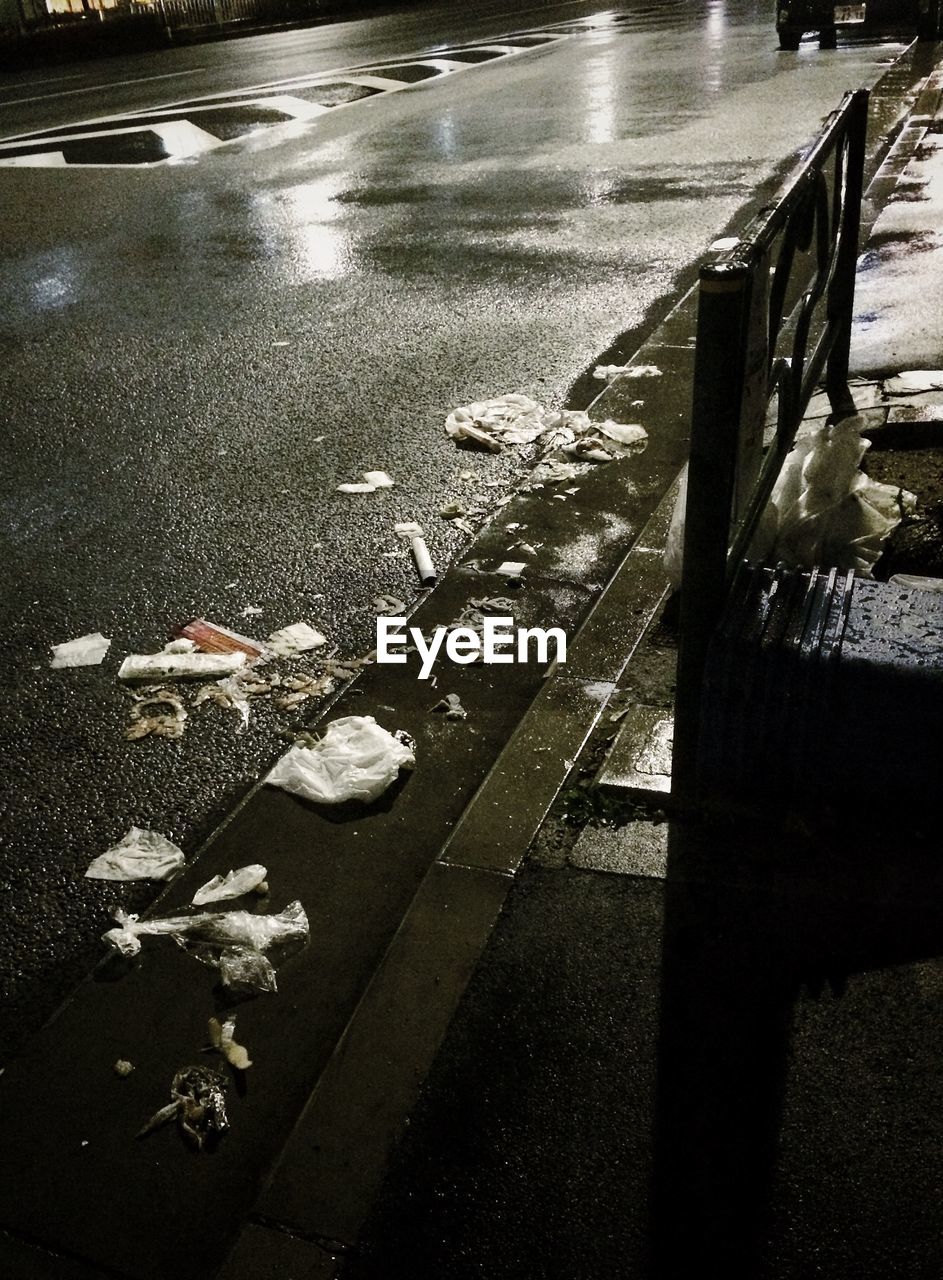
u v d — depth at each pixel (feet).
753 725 8.53
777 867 8.43
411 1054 7.28
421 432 17.21
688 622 8.38
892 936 7.81
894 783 8.55
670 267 24.22
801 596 8.82
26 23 88.69
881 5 55.98
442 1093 7.00
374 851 9.16
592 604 12.32
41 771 10.44
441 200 32.19
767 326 8.39
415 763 10.09
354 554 13.80
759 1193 6.26
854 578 9.11
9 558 14.39
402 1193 6.45
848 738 8.39
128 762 10.49
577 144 38.37
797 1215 6.15
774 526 11.29
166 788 10.14
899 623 8.49
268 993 7.94
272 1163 6.77
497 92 51.34
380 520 14.60
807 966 7.63
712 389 7.31
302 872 9.00
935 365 16.75
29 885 9.12
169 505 15.49
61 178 39.83
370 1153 6.68
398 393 18.81
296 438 17.37
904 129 33.27
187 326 23.22
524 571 13.04
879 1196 6.21
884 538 11.71
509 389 18.57
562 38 70.95
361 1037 7.43
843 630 8.40
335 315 23.16
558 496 14.71
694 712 8.64
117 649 12.26
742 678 8.34
